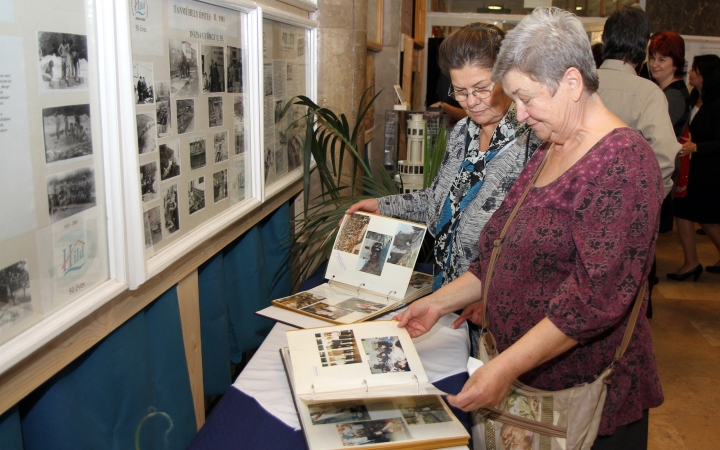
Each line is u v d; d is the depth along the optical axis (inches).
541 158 44.6
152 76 45.6
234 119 63.5
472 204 58.2
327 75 100.8
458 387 47.9
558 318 37.3
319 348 47.1
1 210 31.0
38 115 33.4
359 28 101.7
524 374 44.4
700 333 135.2
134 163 41.9
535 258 41.1
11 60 31.0
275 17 74.6
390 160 140.8
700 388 111.3
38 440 40.0
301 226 101.0
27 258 33.2
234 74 62.7
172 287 53.6
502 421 42.8
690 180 159.8
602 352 41.9
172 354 53.8
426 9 228.1
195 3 52.5
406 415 42.4
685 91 128.3
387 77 165.2
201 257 59.5
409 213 69.4
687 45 220.4
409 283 66.7
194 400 60.5
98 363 43.4
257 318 79.1
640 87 83.9
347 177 106.3
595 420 41.2
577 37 36.9
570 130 39.4
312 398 40.9
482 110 56.6
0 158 30.7
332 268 64.5
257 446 39.9
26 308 33.2
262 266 80.9
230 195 63.8
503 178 56.5
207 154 57.1
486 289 45.1
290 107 86.3
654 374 44.8
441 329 58.7
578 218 38.0
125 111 40.7
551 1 224.7
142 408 48.1
